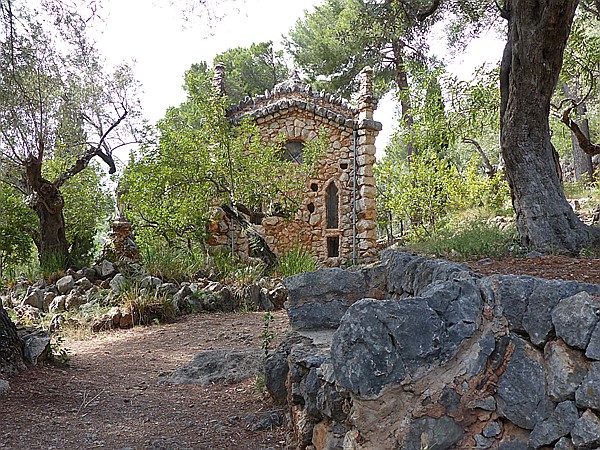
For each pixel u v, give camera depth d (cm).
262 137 1905
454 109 1320
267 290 1309
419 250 730
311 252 1894
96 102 1424
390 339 323
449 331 331
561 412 299
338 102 1953
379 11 1262
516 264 575
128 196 1617
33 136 1190
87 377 702
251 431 493
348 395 344
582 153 2328
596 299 307
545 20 681
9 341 689
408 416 321
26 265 1778
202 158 1605
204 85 1686
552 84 720
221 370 712
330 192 1922
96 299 1162
